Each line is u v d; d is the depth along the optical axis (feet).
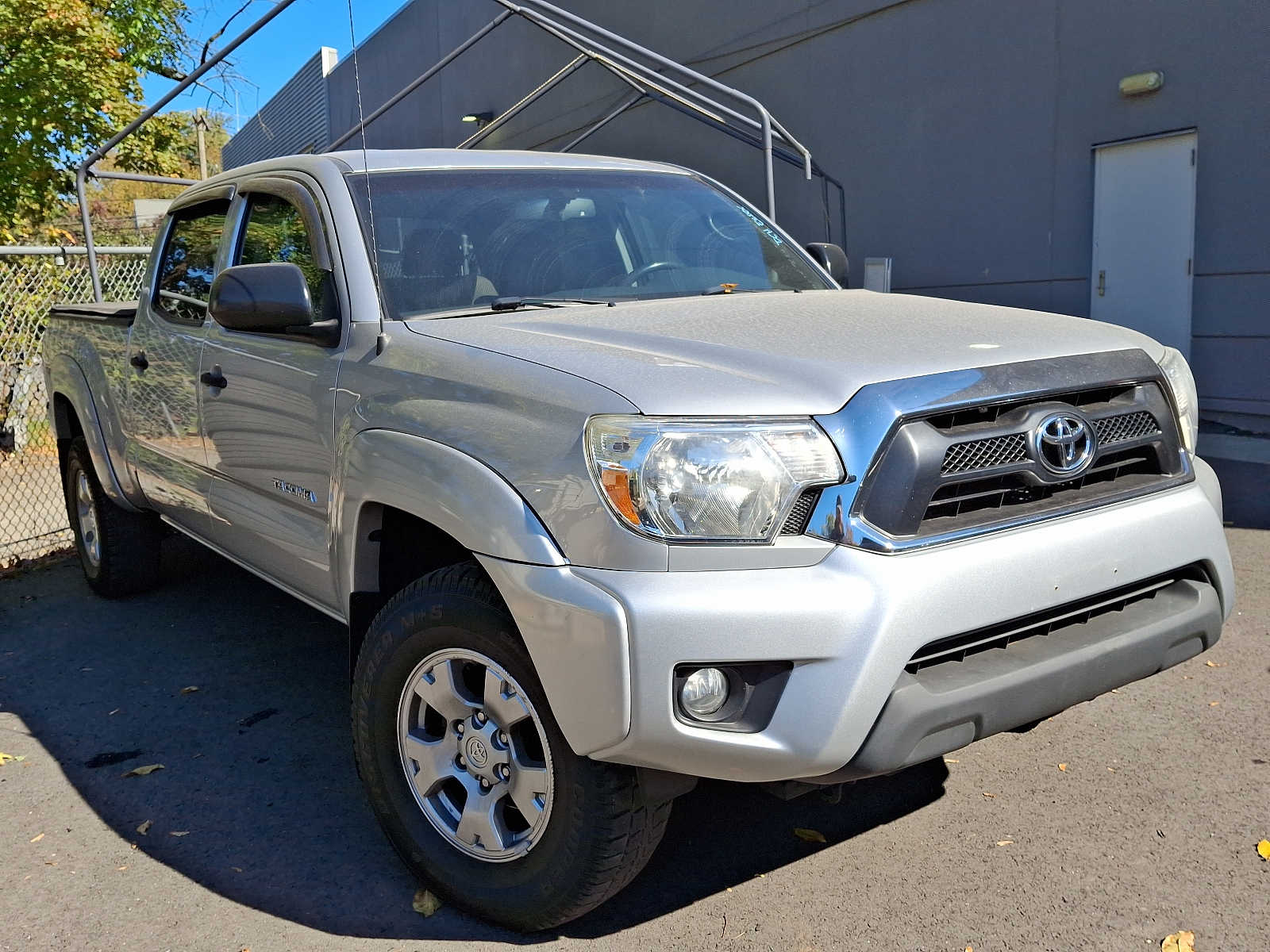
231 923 8.92
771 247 13.32
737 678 7.29
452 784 9.07
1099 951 7.98
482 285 10.83
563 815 7.85
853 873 9.21
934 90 35.50
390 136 71.31
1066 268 32.63
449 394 8.69
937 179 35.96
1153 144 29.81
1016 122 33.19
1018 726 7.91
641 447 7.23
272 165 12.75
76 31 37.01
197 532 14.30
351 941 8.63
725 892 9.05
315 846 10.12
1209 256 28.96
